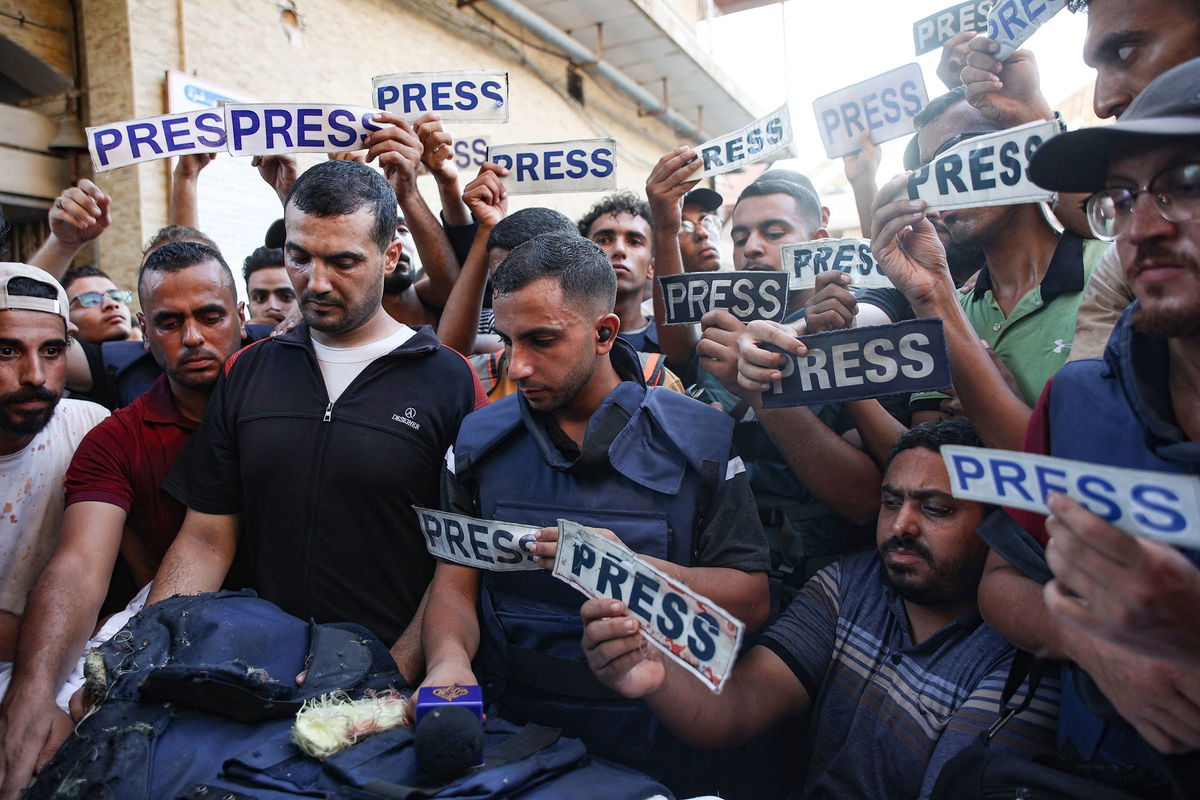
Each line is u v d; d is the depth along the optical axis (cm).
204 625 166
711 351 182
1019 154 156
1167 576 89
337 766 137
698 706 161
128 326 381
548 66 1019
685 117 1307
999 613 148
